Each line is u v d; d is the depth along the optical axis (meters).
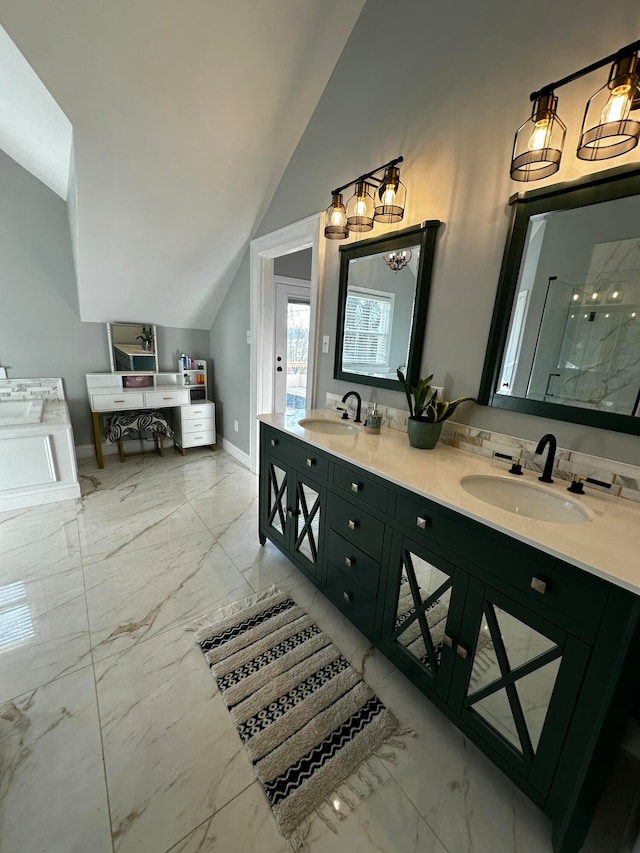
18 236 2.99
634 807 1.08
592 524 1.01
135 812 1.03
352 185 2.01
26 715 1.26
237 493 3.06
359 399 2.03
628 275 1.11
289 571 2.10
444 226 1.58
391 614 1.40
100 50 1.62
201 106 1.96
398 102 1.71
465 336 1.56
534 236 1.30
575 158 1.19
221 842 0.97
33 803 1.03
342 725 1.28
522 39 1.26
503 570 1.01
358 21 1.86
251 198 2.64
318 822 1.02
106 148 2.00
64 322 3.31
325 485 1.67
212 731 1.24
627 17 1.04
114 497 2.92
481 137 1.41
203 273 3.26
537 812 1.07
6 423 2.62
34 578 1.96
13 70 1.74
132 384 3.69
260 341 3.17
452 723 1.26
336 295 2.23
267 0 1.64
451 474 1.33
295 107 2.15
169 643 1.58
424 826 1.03
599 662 0.83
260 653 1.55
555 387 1.30
